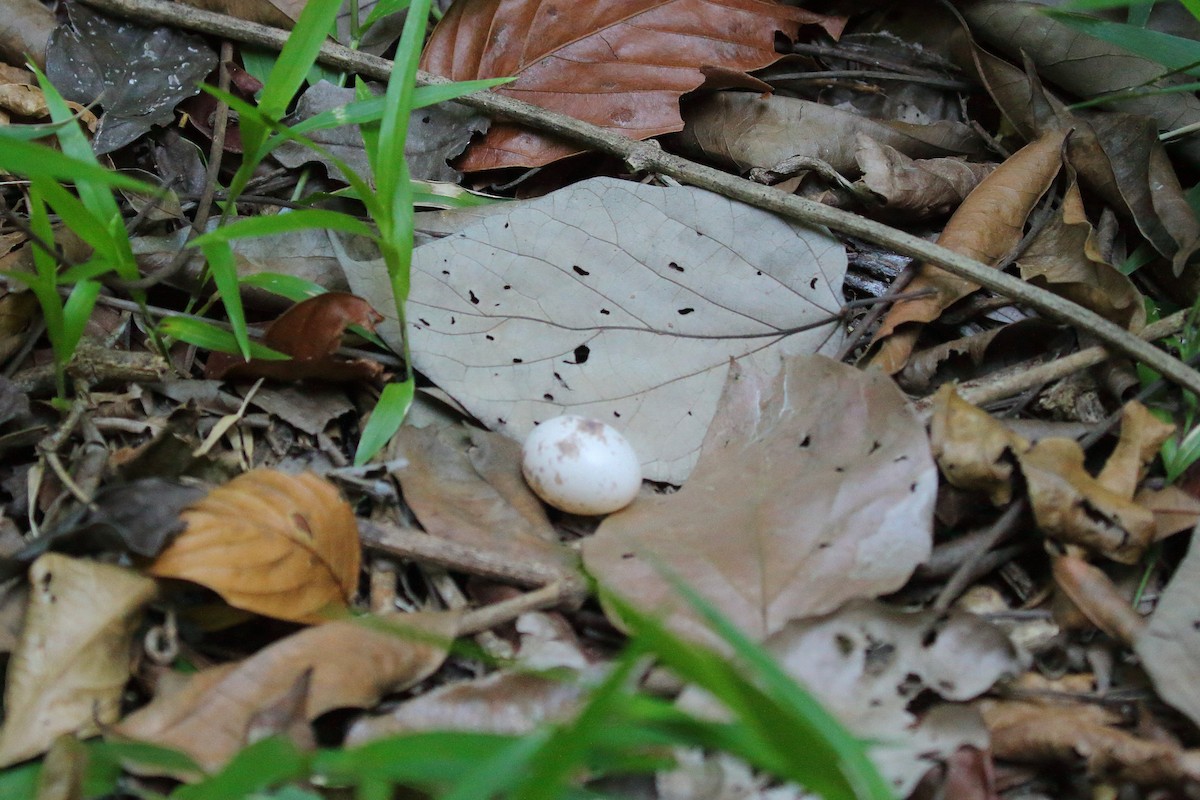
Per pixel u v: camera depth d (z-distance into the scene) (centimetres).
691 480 130
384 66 137
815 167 137
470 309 133
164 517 126
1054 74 139
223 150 137
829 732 122
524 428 132
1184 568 128
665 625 126
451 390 132
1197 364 133
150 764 124
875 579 127
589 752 124
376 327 132
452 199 135
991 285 133
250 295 133
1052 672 129
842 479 128
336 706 125
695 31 138
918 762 125
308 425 131
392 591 129
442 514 129
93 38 136
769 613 126
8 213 128
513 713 126
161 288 134
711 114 138
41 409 131
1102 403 133
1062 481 128
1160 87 137
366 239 134
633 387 133
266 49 138
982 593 130
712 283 134
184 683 125
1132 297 133
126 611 126
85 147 130
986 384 133
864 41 142
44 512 129
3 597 126
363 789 124
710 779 125
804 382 131
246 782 122
